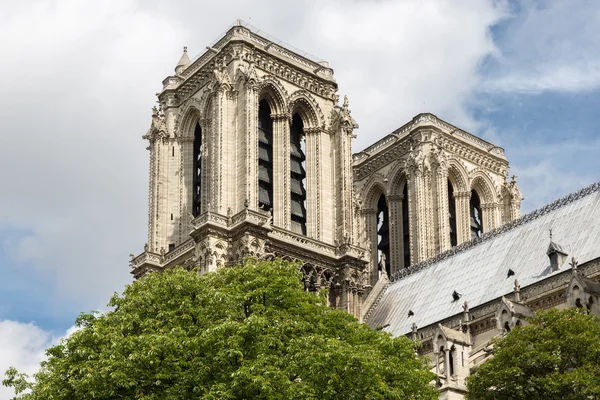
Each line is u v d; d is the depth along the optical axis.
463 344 98.75
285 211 132.25
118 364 72.88
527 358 79.19
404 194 157.50
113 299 83.25
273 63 136.88
